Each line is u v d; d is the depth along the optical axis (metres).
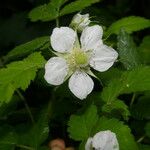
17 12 0.19
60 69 0.11
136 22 0.14
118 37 0.12
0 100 0.11
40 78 0.12
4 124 0.13
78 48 0.12
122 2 0.21
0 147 0.12
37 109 0.14
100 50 0.12
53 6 0.13
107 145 0.10
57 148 0.12
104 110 0.11
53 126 0.14
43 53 0.12
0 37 0.19
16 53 0.12
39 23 0.19
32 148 0.12
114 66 0.13
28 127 0.13
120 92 0.11
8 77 0.11
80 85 0.11
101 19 0.17
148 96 0.13
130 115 0.12
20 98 0.14
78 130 0.11
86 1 0.13
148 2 0.21
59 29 0.11
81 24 0.12
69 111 0.13
